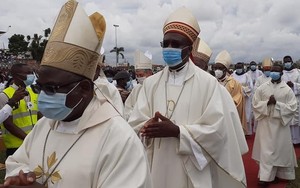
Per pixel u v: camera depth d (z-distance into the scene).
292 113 6.80
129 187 1.79
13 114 5.00
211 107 3.39
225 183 3.71
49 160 1.98
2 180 6.18
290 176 7.01
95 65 2.01
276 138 6.78
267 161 6.77
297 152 9.73
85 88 1.97
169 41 3.51
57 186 1.91
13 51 44.66
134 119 3.62
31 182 1.87
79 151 1.92
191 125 3.34
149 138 3.45
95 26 2.07
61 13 2.01
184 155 3.34
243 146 3.76
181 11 3.59
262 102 6.86
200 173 3.41
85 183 1.86
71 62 1.89
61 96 1.89
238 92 8.59
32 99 5.18
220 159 3.44
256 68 14.43
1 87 10.85
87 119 1.96
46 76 1.88
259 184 6.77
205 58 4.87
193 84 3.53
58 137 2.03
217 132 3.34
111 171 1.85
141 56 8.55
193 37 3.57
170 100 3.56
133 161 1.86
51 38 1.96
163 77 3.70
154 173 3.46
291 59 10.93
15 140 5.02
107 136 1.91
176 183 3.39
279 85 6.97
